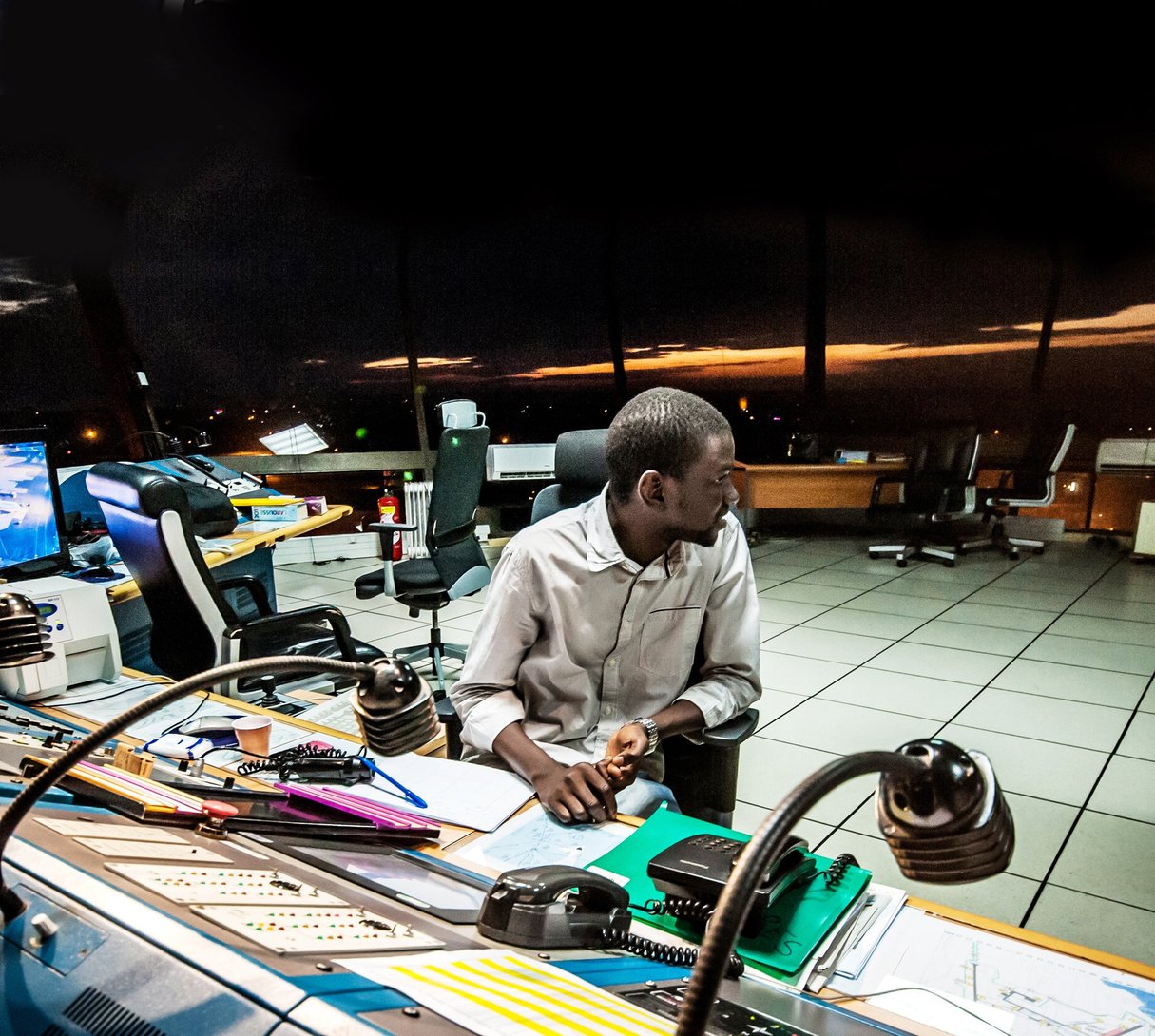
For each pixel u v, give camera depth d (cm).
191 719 155
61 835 66
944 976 84
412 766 134
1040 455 625
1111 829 236
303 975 48
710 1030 62
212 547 318
